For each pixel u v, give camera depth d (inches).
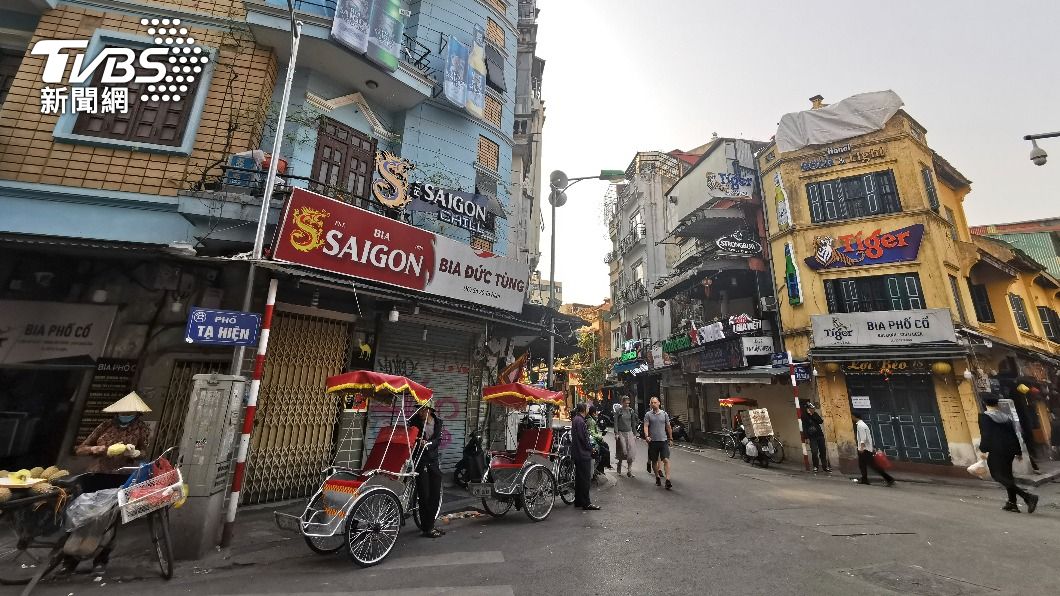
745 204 730.8
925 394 535.2
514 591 166.1
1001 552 211.0
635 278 1229.7
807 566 192.4
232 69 333.7
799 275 624.7
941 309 522.9
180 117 318.3
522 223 639.1
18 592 160.7
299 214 282.8
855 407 562.6
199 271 308.0
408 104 435.5
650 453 402.9
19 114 294.7
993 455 316.5
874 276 586.2
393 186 365.4
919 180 582.9
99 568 181.9
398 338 391.9
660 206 1172.5
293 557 203.6
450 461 415.2
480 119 489.7
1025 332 723.4
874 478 477.1
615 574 183.6
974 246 615.2
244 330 232.4
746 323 665.0
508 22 577.9
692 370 824.9
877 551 212.5
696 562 197.9
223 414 215.9
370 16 370.9
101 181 295.1
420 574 183.6
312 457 320.8
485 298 408.2
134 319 293.3
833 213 622.5
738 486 398.0
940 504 329.1
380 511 203.6
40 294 283.6
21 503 157.2
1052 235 947.3
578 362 1581.0
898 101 608.7
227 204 294.0
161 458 195.0
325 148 369.4
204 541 200.4
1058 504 339.9
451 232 449.7
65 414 273.7
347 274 308.3
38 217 283.1
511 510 305.3
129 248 254.2
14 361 270.8
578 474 310.8
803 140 653.9
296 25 281.9
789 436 619.8
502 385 312.8
